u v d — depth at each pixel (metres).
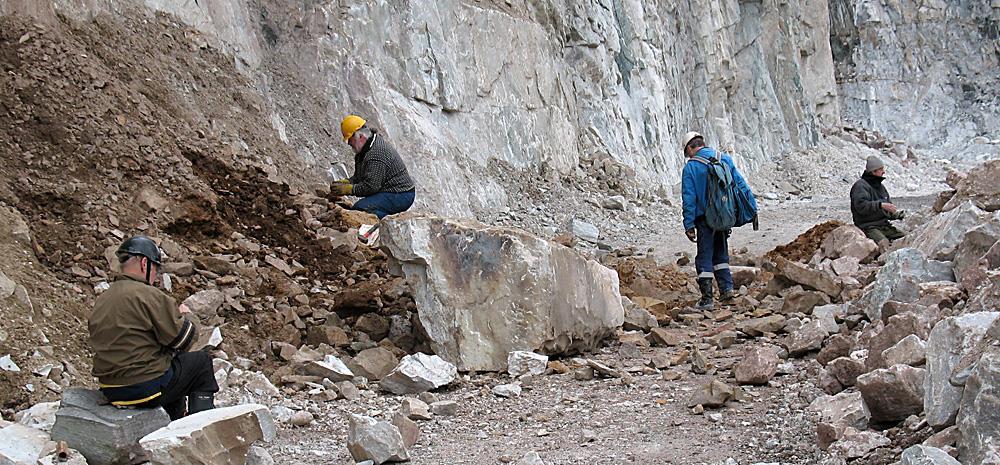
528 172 17.06
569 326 7.14
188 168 9.66
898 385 4.68
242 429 4.54
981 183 8.84
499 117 17.06
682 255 13.05
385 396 6.38
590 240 14.85
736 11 27.75
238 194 9.84
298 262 9.17
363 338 7.56
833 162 28.58
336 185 9.98
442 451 5.14
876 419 4.84
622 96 20.95
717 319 8.71
